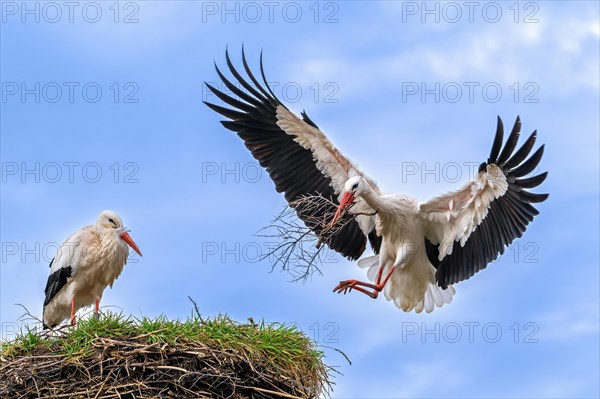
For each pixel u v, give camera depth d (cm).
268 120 1496
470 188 1433
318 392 1179
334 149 1475
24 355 1127
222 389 1094
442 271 1494
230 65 1475
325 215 1474
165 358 1091
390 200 1466
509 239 1428
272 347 1137
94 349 1096
